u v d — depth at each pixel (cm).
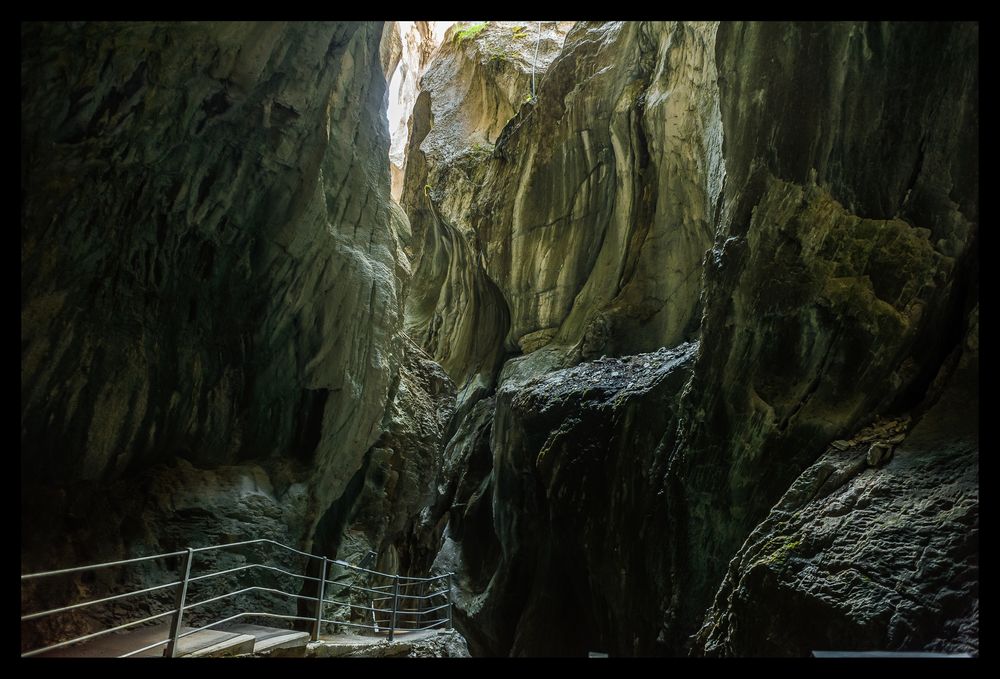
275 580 957
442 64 2880
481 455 2191
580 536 1552
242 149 858
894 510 796
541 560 1728
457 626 1897
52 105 627
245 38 746
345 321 1123
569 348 2056
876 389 961
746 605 852
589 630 1578
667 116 1817
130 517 808
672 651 1209
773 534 899
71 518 747
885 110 941
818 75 1001
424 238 2723
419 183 2719
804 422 1024
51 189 661
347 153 1134
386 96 1281
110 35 632
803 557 827
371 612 1213
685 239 1820
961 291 919
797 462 1027
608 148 2056
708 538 1187
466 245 2467
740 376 1127
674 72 1841
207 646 617
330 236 1073
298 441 1102
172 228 837
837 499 867
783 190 1060
